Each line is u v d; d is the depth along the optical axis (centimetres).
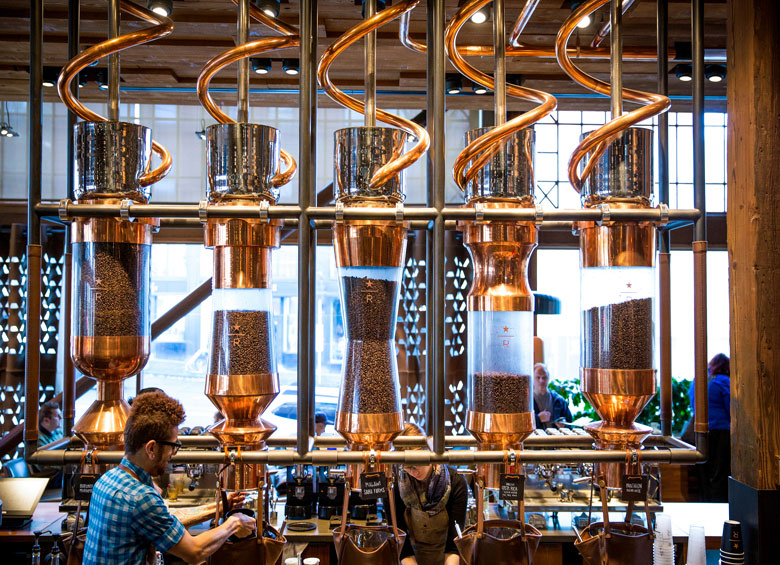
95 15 291
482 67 343
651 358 175
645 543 172
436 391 171
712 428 481
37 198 176
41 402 526
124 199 170
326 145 555
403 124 184
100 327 171
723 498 476
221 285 171
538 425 493
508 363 171
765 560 191
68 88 177
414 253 525
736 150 203
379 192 169
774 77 195
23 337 534
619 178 176
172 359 537
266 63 329
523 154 174
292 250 539
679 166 538
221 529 167
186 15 292
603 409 178
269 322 174
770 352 193
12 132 526
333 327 543
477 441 178
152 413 188
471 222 174
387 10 174
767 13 195
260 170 171
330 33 311
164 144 558
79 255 173
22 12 289
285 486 365
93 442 181
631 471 175
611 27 185
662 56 211
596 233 177
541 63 331
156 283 539
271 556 169
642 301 175
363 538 174
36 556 272
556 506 291
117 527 186
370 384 168
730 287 206
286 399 533
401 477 250
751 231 195
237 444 172
